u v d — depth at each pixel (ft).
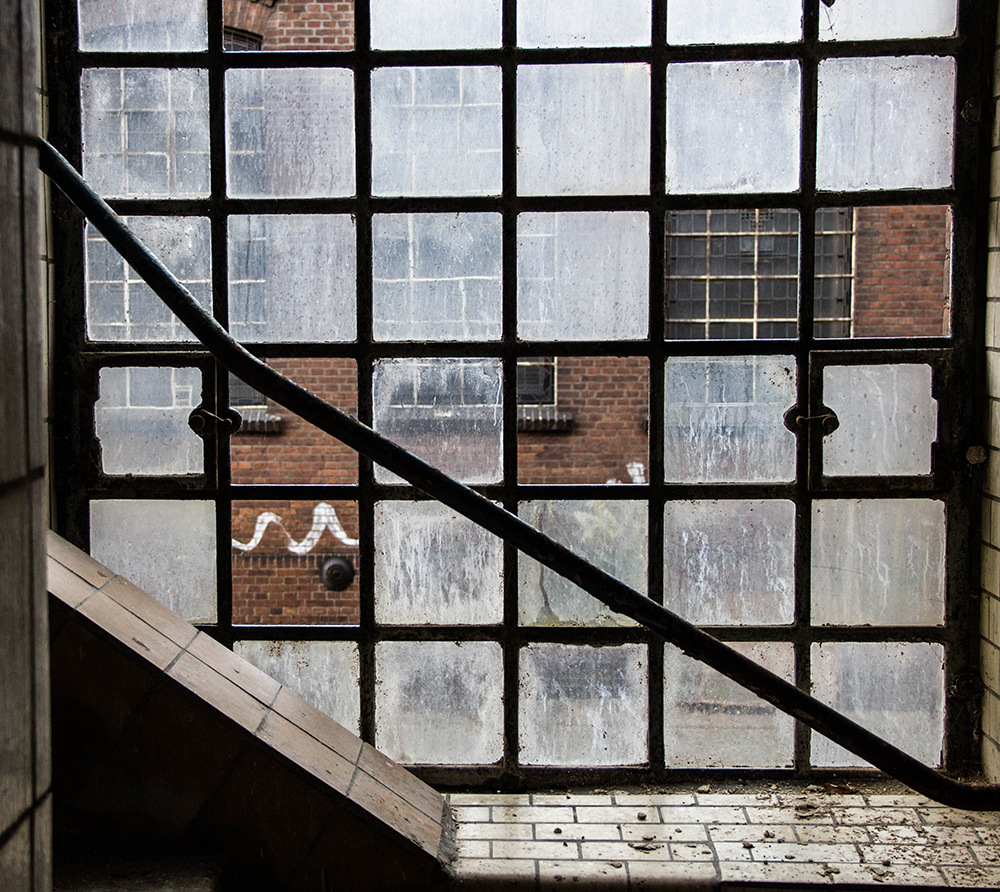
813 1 6.79
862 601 7.07
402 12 6.92
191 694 5.60
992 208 6.70
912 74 6.82
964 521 6.97
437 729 7.18
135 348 7.04
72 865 5.48
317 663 7.18
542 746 7.17
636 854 6.09
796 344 6.91
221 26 6.95
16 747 2.64
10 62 2.63
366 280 7.04
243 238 7.05
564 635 7.10
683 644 5.30
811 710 5.27
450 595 7.15
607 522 7.10
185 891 5.21
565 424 24.09
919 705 7.09
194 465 7.11
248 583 22.22
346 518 22.13
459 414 7.11
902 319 24.08
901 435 6.95
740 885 5.79
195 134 7.01
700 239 23.41
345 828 5.70
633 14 6.87
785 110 6.88
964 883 5.76
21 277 2.71
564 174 6.97
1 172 2.57
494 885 5.80
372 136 6.98
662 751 7.12
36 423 2.82
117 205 7.02
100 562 6.90
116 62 6.95
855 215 23.77
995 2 6.68
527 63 6.90
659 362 6.99
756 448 7.02
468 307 7.05
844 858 6.04
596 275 7.01
